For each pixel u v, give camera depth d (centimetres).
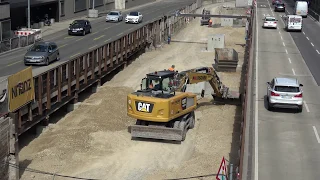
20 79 2614
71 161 2566
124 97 3828
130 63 5247
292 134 2825
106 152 2695
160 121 2756
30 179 2364
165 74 2912
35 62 4278
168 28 6919
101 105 3578
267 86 3747
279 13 10012
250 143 2659
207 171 2447
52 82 3136
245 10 10294
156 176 2408
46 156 2622
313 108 3353
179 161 2655
